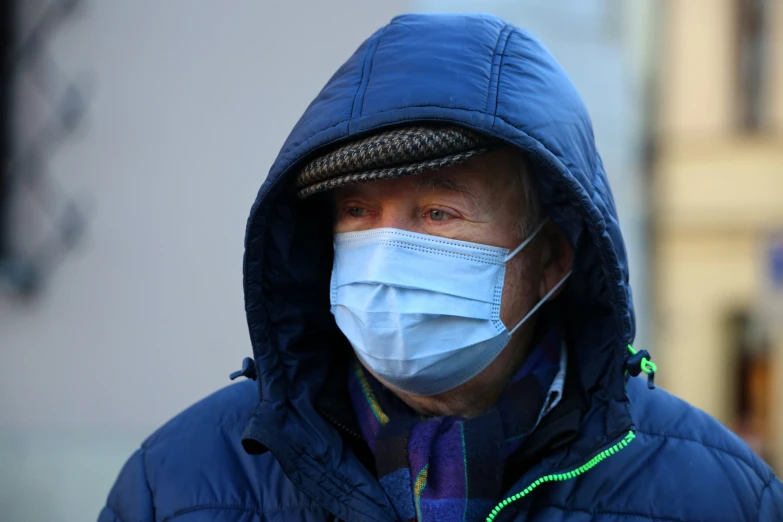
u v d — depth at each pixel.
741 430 48.88
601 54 20.92
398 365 6.09
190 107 17.14
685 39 51.16
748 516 5.89
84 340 17.34
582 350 6.11
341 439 6.18
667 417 6.34
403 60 5.78
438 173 5.91
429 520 5.71
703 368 51.53
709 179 51.03
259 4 17.02
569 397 6.01
